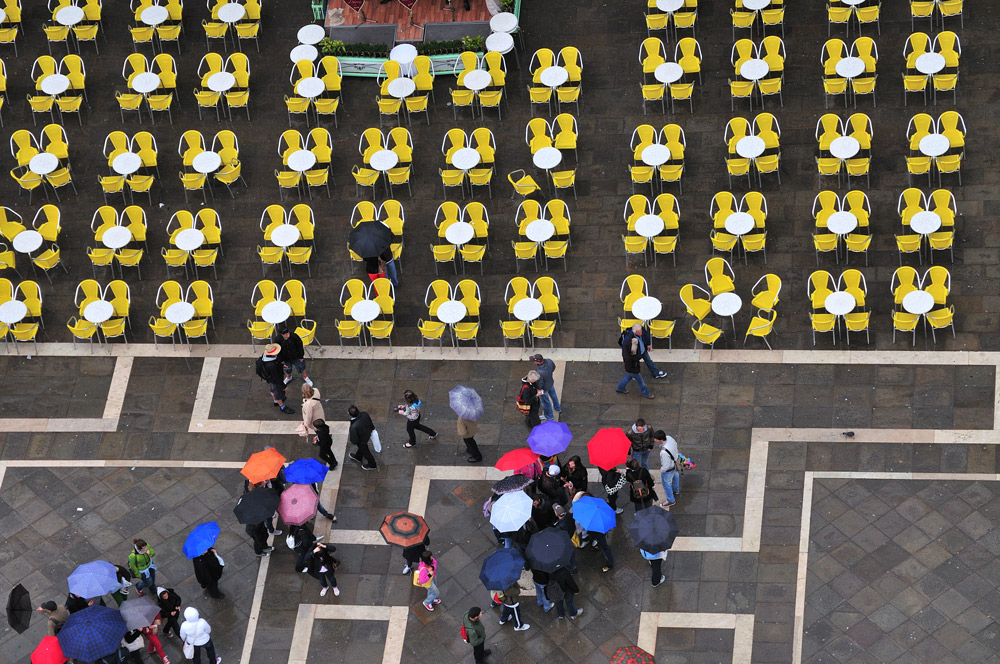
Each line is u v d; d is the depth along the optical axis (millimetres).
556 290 31359
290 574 27188
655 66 35156
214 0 38969
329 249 33188
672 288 31312
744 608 25750
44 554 28000
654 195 33125
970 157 32312
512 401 29750
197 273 33000
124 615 24422
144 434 30016
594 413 29297
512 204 33531
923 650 24734
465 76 34969
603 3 37406
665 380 29625
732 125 33062
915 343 29391
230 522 28234
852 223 30359
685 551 26703
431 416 29656
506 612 25484
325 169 33719
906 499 26906
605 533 26344
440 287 31109
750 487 27562
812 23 35906
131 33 37250
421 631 26078
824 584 25875
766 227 32062
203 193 34562
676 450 26688
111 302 31531
